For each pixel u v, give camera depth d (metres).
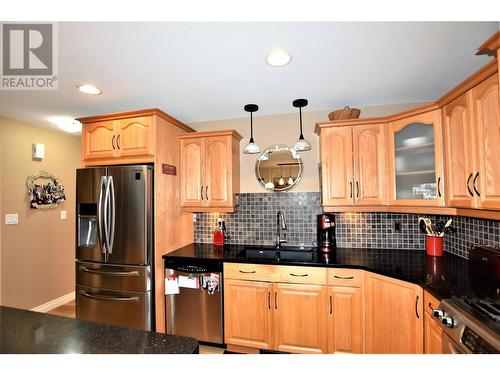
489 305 1.11
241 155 2.68
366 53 1.49
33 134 2.76
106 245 2.07
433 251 2.00
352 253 2.18
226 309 2.02
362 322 1.78
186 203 2.46
